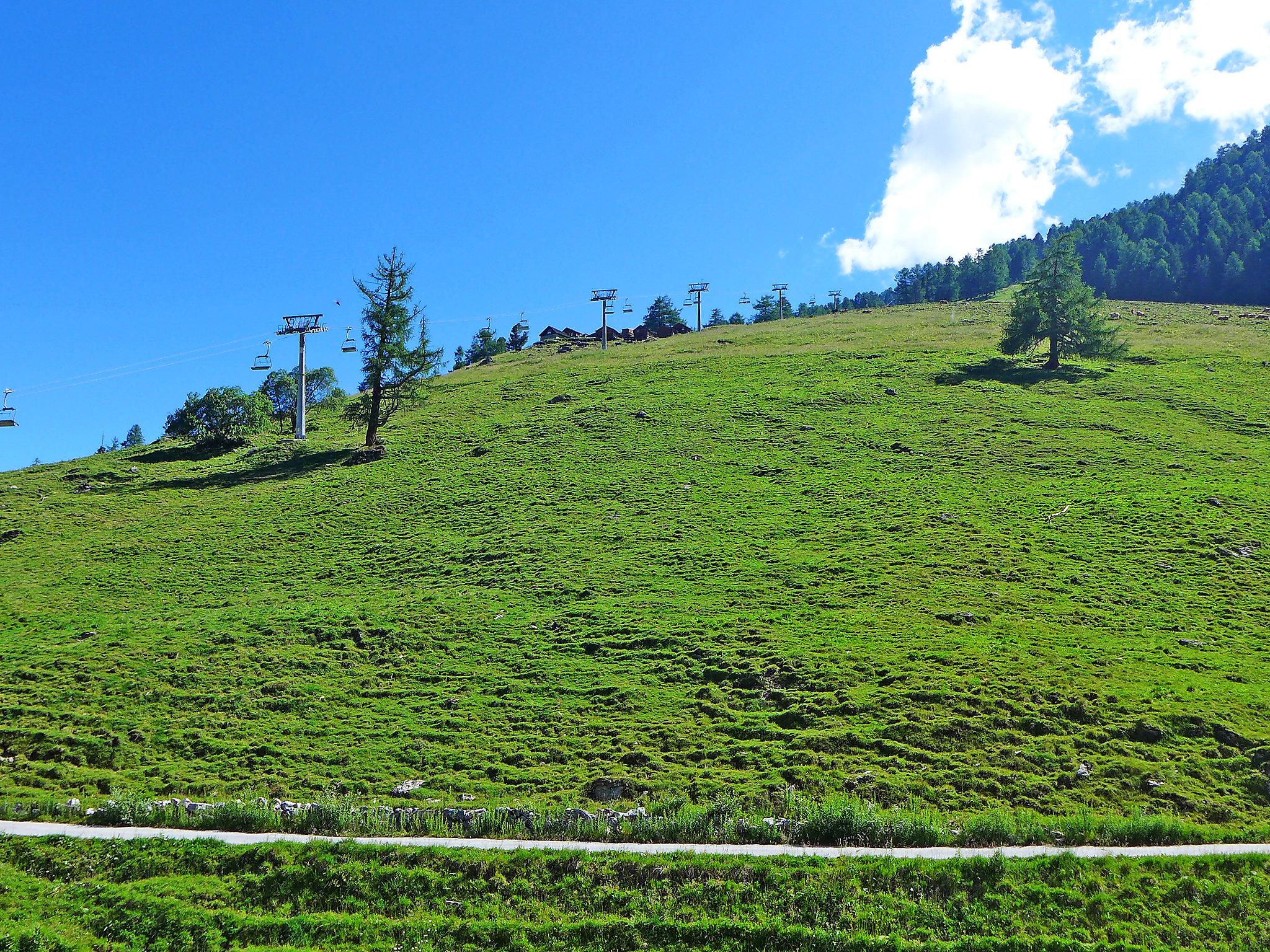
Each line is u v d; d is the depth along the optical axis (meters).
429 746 33.72
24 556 61.56
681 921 21.70
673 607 45.66
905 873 22.84
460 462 77.81
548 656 41.44
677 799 28.64
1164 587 45.69
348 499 69.94
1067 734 31.97
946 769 30.14
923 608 43.47
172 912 22.41
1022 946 20.91
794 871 22.89
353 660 41.69
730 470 69.88
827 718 33.94
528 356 151.25
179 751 33.53
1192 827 25.17
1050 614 42.66
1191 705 33.38
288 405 111.25
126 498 75.31
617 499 65.06
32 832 25.44
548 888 22.88
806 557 51.56
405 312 85.56
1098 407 82.44
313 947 21.50
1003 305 158.50
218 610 48.91
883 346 113.31
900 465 68.56
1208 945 20.86
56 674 39.97
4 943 21.12
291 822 26.17
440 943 21.52
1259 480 62.72
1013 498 60.31
